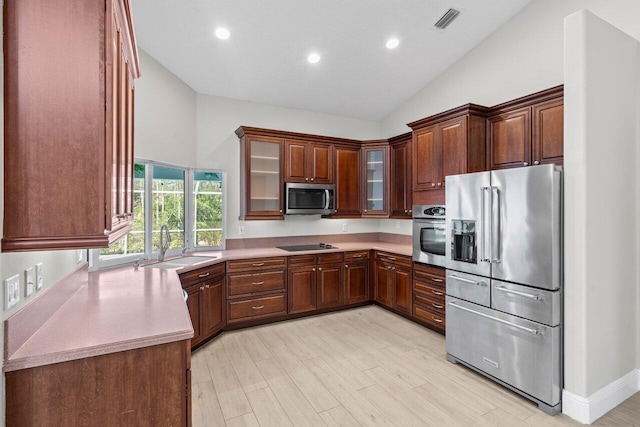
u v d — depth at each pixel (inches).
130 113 76.0
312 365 111.8
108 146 49.6
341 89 169.6
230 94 163.6
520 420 83.1
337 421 82.6
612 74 90.4
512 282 94.7
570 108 85.4
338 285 167.2
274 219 162.9
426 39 139.9
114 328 56.3
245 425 81.0
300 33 127.4
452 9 125.2
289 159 165.6
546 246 86.4
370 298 176.7
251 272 145.9
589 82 83.7
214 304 132.0
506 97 135.1
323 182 174.9
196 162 157.5
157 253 136.2
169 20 112.3
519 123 118.6
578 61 83.7
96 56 48.8
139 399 52.7
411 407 88.4
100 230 49.1
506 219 96.0
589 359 84.1
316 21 122.3
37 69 46.9
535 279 88.9
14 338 47.2
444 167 136.1
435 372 107.3
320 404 89.7
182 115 147.5
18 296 49.6
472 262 106.5
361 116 200.2
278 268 151.8
